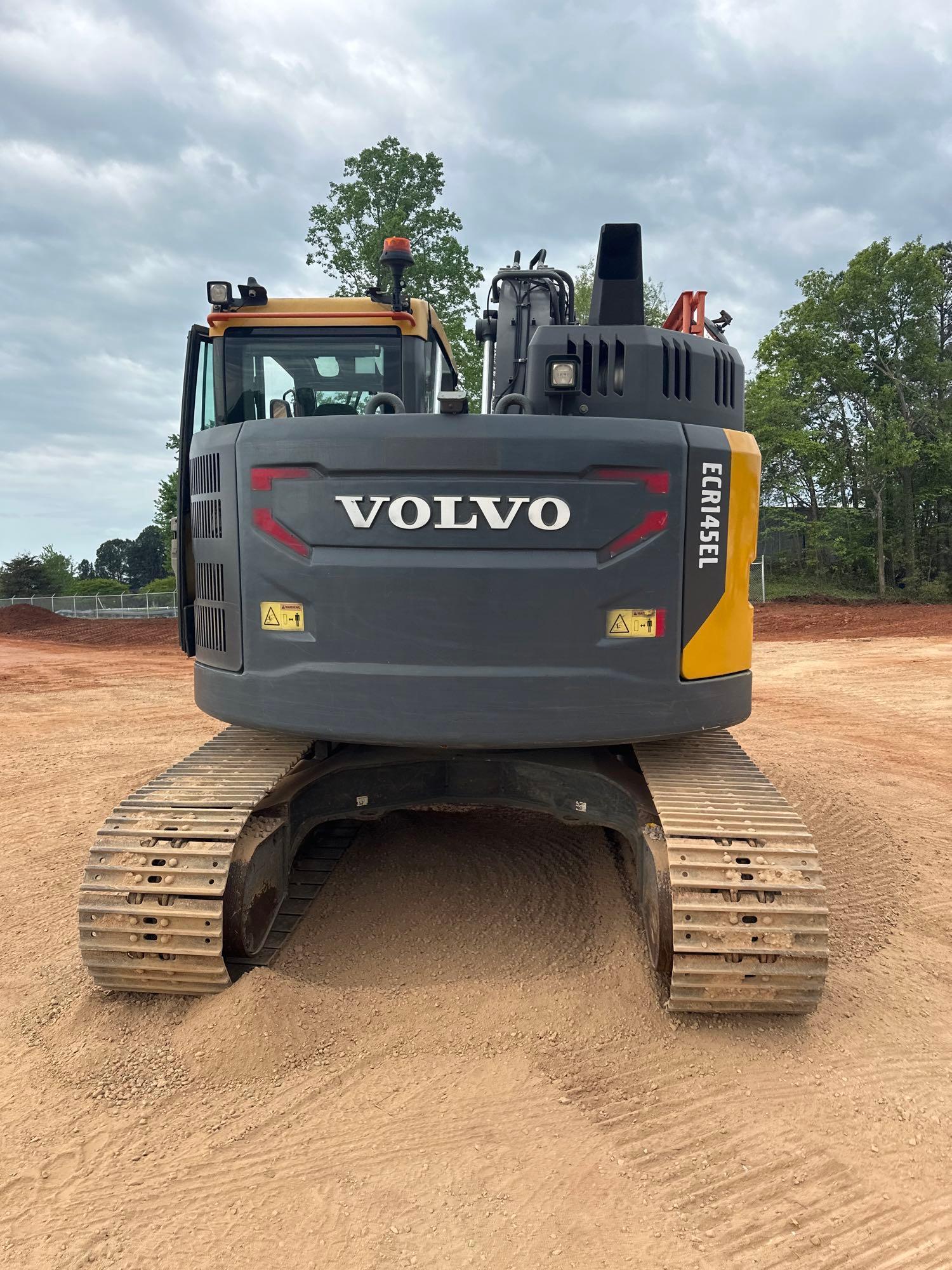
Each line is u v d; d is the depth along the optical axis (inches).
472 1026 134.5
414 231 1162.6
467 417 132.6
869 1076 123.6
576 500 133.8
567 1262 91.3
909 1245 93.3
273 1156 108.2
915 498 1501.0
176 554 179.8
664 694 140.5
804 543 1606.8
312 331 184.4
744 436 151.9
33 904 189.8
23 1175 105.2
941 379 1446.9
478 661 135.0
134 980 136.9
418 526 134.0
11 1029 138.0
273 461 139.9
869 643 676.7
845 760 312.0
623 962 149.3
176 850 134.2
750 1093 119.3
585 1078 122.6
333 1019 135.6
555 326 143.6
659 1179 103.3
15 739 362.9
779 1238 94.2
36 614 1206.9
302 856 193.3
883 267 1432.1
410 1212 98.5
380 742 138.1
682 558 139.4
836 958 160.1
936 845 221.8
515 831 214.4
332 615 138.3
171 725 390.9
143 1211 99.3
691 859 127.7
